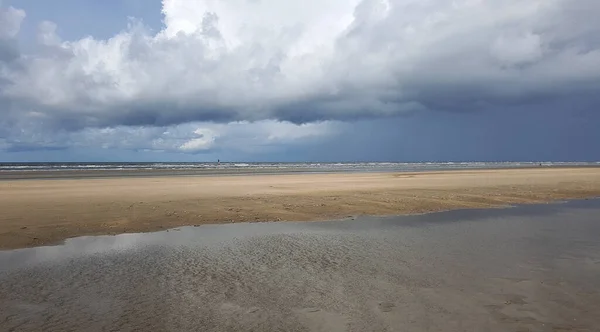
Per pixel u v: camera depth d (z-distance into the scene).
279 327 7.51
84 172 62.59
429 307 8.37
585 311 8.07
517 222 18.78
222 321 7.81
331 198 26.22
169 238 15.42
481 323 7.54
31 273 10.97
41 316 8.08
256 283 10.10
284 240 15.12
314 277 10.54
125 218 18.78
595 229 16.92
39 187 31.66
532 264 11.48
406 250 13.41
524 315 7.89
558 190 31.55
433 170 73.69
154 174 56.81
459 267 11.27
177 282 10.21
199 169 80.69
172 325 7.63
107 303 8.78
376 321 7.71
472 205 24.33
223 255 12.91
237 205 23.08
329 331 7.31
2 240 14.53
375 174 54.94
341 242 14.74
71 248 13.75
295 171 71.06
